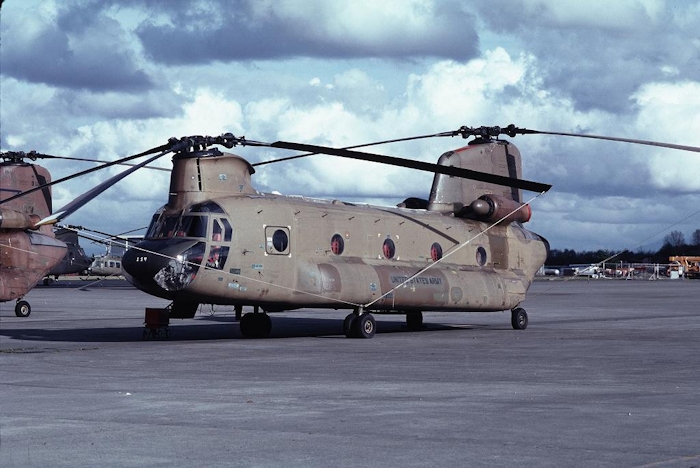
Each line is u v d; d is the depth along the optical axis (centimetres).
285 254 2655
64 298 6303
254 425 1190
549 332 3031
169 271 2478
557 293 7525
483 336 2841
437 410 1308
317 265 2706
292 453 1020
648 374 1764
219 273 2534
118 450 1040
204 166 2612
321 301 2702
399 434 1127
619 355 2164
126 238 2609
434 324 3569
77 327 3312
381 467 952
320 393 1488
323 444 1068
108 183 2233
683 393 1488
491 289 3122
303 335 2916
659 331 3061
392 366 1914
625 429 1156
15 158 3691
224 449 1043
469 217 3219
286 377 1716
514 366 1911
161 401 1399
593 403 1374
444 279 2989
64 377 1719
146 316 2722
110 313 4372
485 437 1107
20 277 3659
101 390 1528
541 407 1335
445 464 963
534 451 1026
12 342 2583
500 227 3275
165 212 2620
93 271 10688
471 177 2589
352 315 2794
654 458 988
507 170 3325
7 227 3550
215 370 1842
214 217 2553
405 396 1452
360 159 2552
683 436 1111
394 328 3319
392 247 2938
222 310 4759
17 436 1122
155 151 2600
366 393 1488
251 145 2625
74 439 1103
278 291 2639
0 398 1434
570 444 1064
